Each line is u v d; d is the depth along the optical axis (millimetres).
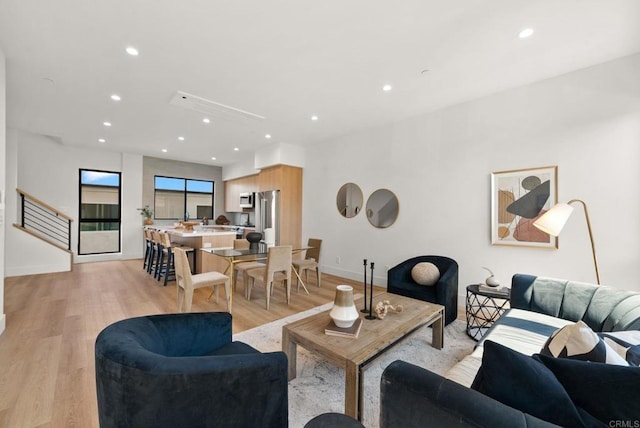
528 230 3115
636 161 2535
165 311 3314
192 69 2838
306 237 5945
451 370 1456
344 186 5199
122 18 2096
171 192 7637
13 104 3746
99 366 1038
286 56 2602
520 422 705
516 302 2379
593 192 2734
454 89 3270
